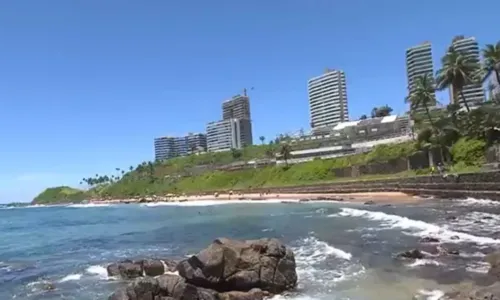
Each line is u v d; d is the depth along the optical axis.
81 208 166.62
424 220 35.44
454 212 39.19
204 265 17.14
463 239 25.06
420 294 15.61
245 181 143.62
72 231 58.34
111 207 150.62
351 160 107.31
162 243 36.62
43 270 26.56
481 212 37.59
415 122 95.56
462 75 76.62
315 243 29.44
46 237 51.38
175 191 167.62
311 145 145.75
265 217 55.56
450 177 54.91
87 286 20.75
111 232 52.19
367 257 23.00
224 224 50.34
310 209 63.41
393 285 17.27
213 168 177.25
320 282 18.62
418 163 79.44
